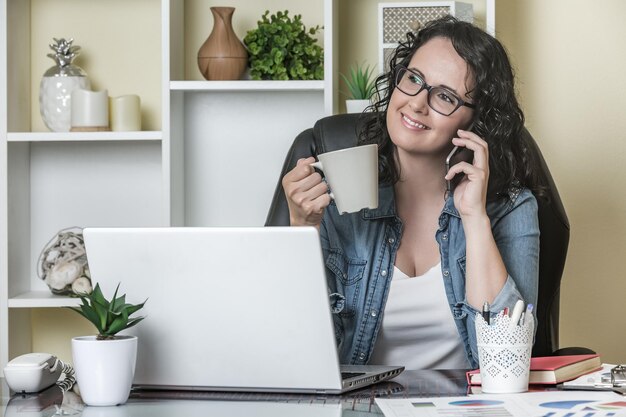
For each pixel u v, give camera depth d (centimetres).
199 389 143
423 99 185
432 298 193
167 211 271
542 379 144
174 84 270
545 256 212
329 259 196
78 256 275
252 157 292
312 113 291
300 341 137
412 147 188
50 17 297
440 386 145
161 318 141
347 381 140
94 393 131
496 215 193
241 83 270
